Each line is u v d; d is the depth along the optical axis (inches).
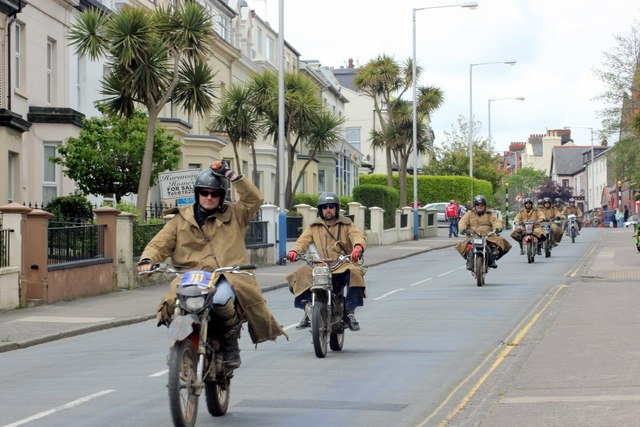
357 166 3826.3
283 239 1622.8
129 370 573.6
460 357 592.1
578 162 7185.0
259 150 2544.3
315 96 2102.6
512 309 863.1
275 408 442.6
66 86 1542.8
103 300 1050.7
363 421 412.2
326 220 621.6
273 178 2650.1
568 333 662.5
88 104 1632.6
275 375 536.4
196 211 411.8
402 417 419.8
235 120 2044.8
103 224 1150.3
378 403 452.1
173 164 1445.6
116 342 735.1
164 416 429.7
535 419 389.7
